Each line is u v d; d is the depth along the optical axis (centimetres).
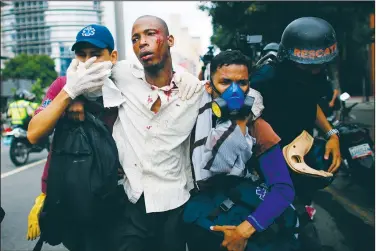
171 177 212
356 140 394
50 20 7644
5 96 3312
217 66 199
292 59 229
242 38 460
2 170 866
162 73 213
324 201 490
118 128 217
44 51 8000
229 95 190
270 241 197
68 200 198
